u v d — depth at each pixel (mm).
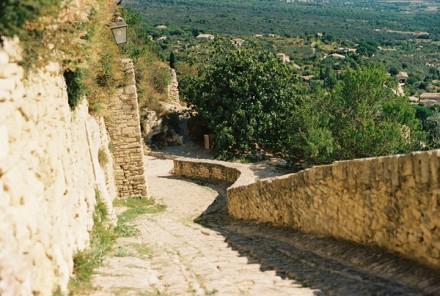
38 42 5707
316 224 10227
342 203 8961
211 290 6496
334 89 29922
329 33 188875
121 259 8117
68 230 6789
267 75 33156
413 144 26734
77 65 8180
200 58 55719
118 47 19875
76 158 8812
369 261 7562
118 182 19750
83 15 7875
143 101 35312
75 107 9672
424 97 97250
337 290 6332
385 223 7609
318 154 27375
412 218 6879
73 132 9008
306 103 31484
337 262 8047
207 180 26266
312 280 7078
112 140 19391
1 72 4594
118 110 19203
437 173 6285
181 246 10289
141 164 19750
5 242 4238
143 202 19453
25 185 4988
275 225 12453
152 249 9734
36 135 5695
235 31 159750
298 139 28625
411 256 6980
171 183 25734
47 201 5809
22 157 5035
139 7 194875
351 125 28703
